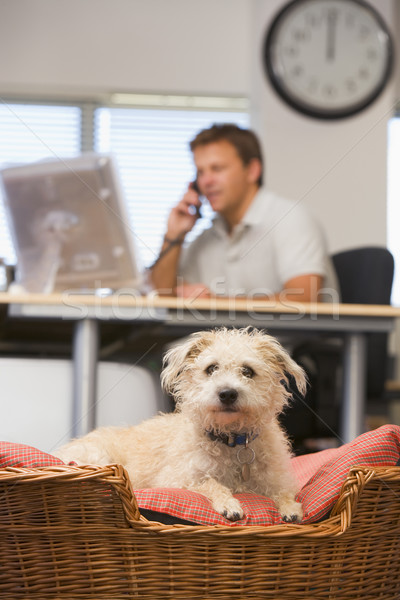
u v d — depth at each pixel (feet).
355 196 16.10
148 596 4.13
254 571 4.18
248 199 11.39
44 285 7.64
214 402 5.12
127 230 7.45
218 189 11.34
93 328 7.20
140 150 17.12
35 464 4.40
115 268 7.60
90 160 7.14
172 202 17.24
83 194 7.23
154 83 16.67
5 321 8.61
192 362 5.84
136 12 16.61
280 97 16.05
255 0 16.40
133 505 4.12
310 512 4.63
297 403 8.90
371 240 16.06
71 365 7.48
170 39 16.65
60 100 16.79
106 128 16.98
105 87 16.65
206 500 4.64
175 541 4.12
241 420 5.14
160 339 9.82
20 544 4.13
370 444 4.86
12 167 7.16
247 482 5.29
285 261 10.28
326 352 9.02
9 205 7.32
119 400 7.60
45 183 7.16
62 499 4.08
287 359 5.74
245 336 5.92
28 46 16.48
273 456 5.30
